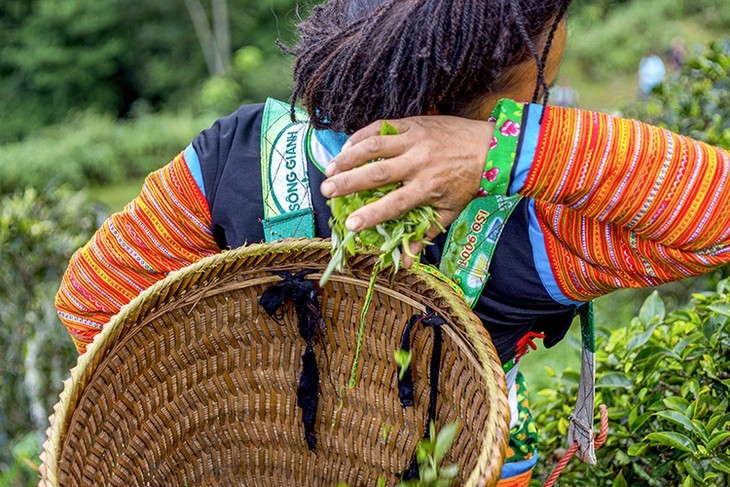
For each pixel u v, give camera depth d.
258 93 19.20
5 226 3.43
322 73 1.10
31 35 20.83
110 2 20.88
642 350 1.67
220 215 1.25
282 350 1.32
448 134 1.02
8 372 3.44
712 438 1.42
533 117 1.02
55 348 3.43
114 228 1.30
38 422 3.38
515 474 1.40
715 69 2.61
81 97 21.30
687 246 1.08
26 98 21.12
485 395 1.08
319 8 1.21
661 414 1.46
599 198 1.04
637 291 3.81
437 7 1.02
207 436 1.36
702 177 1.05
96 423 1.21
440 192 1.02
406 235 1.04
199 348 1.30
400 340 1.24
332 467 1.35
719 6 20.69
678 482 1.59
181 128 16.11
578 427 1.40
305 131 1.22
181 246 1.29
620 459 1.60
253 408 1.35
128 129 16.28
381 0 1.12
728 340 1.61
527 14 1.04
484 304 1.21
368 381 1.29
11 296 3.44
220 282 1.26
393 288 1.21
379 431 1.29
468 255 1.17
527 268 1.18
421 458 1.16
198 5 20.94
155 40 21.34
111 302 1.32
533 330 1.33
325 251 1.22
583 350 1.35
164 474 1.33
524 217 1.16
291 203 1.22
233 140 1.25
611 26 19.77
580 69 19.31
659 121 2.76
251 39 21.47
